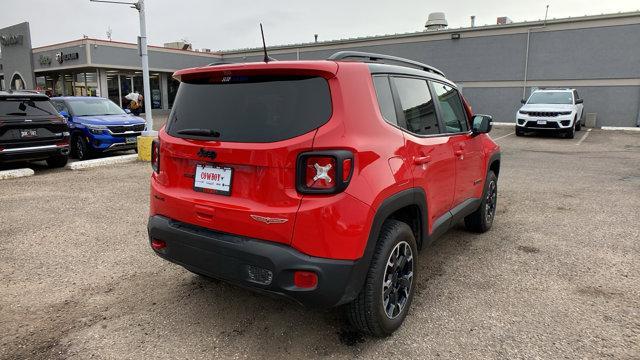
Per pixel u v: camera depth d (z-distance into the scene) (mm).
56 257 4418
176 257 2967
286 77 2670
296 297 2506
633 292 3666
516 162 10695
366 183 2582
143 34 11547
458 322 3193
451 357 2773
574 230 5316
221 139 2721
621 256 4465
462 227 5434
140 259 4367
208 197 2785
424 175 3238
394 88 3158
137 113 22516
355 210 2512
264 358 2766
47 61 27609
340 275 2498
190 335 3027
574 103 16359
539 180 8445
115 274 4020
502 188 7727
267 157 2510
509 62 22453
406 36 24984
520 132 16609
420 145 3225
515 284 3822
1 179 8453
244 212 2572
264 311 3354
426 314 3305
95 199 6770
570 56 20922
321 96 2572
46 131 9164
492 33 22641
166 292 3662
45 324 3172
